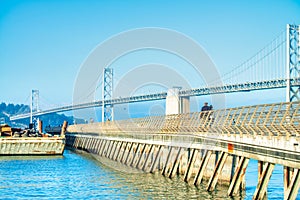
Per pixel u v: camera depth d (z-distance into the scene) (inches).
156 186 2204.7
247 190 1963.6
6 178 2632.9
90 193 2118.6
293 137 1247.5
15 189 2267.5
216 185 2022.6
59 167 3157.0
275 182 2349.9
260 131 1488.7
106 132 3895.2
